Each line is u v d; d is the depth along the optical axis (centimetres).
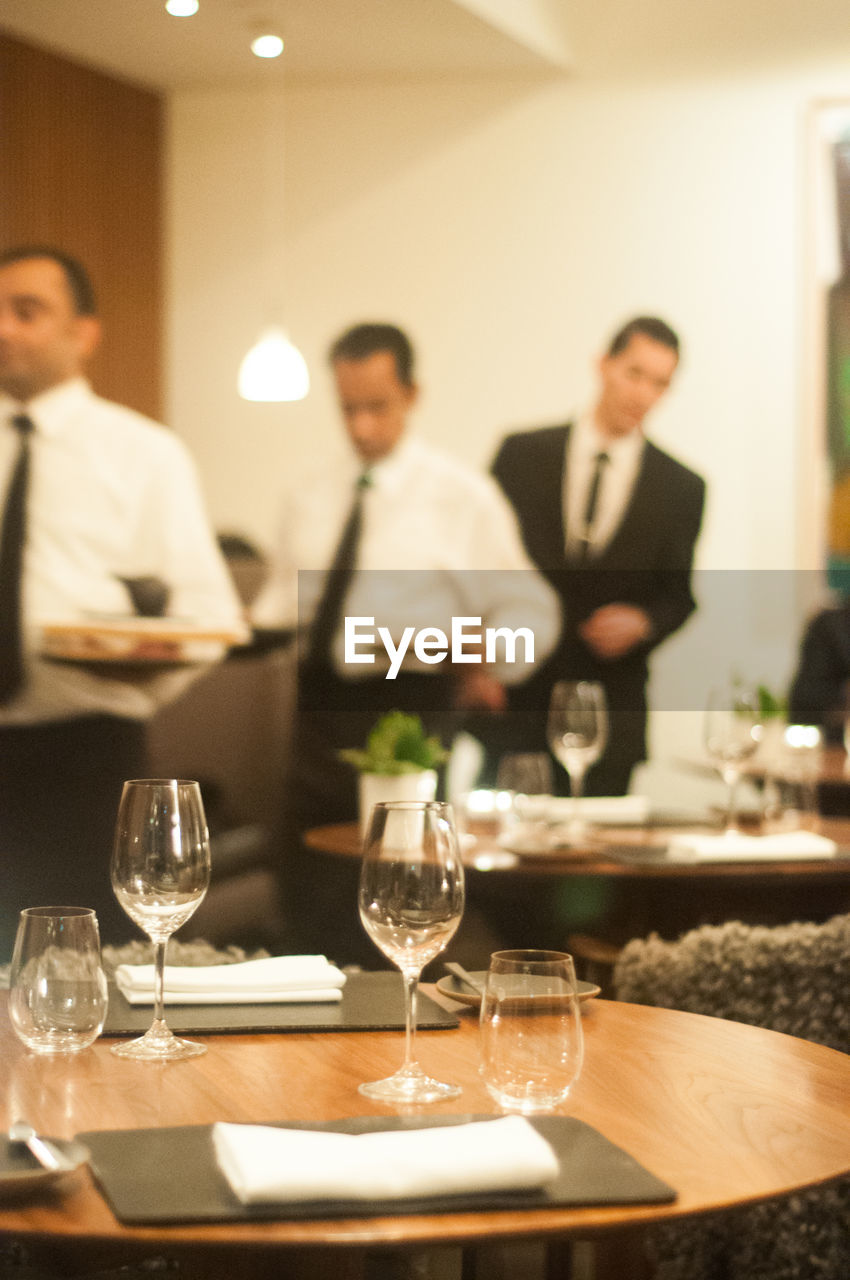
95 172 589
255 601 596
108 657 548
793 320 583
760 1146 113
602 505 591
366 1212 96
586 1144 110
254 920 407
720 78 583
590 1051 144
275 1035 148
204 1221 94
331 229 606
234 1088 127
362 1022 151
